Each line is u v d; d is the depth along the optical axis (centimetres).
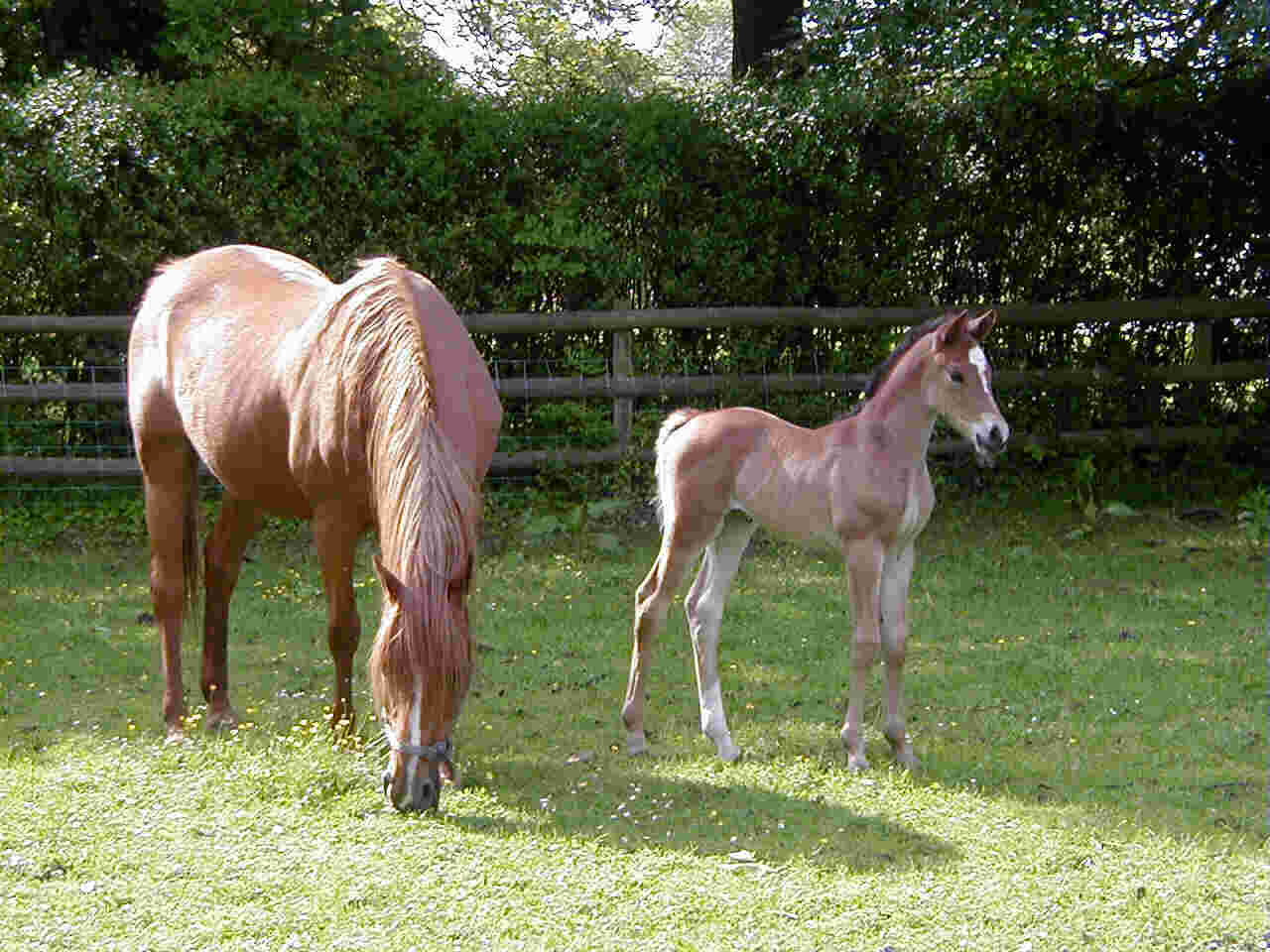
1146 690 729
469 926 443
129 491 1107
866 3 1139
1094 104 1153
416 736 508
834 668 781
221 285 698
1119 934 442
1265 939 439
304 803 549
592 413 1135
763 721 696
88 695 729
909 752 628
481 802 565
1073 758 633
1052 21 1112
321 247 1098
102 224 1073
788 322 1140
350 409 583
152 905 456
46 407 1103
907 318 1155
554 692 743
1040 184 1182
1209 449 1206
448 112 1100
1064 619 873
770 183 1150
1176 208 1207
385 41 1261
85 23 1320
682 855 510
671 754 642
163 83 1213
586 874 489
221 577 686
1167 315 1184
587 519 1117
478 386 607
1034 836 533
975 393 606
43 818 529
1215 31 1155
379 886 472
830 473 623
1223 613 879
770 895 471
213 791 561
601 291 1151
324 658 800
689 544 645
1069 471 1195
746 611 896
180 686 671
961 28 1130
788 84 1164
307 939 430
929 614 883
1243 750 643
